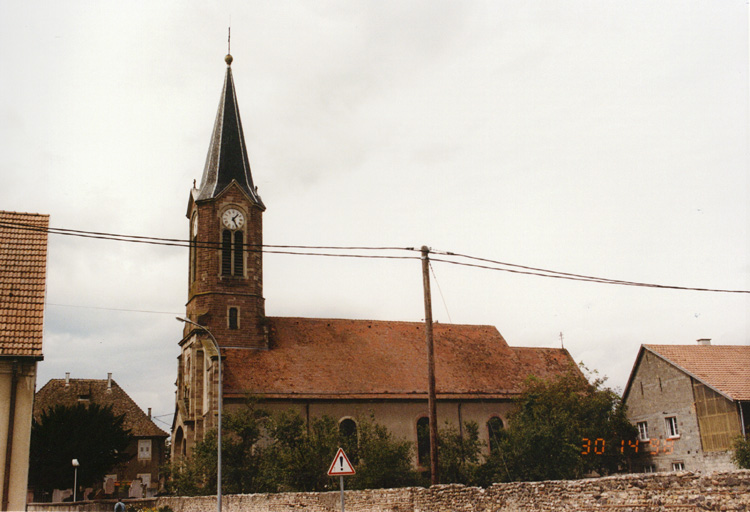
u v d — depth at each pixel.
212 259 59.88
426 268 31.56
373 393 57.03
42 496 64.25
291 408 49.16
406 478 43.94
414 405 58.28
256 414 49.19
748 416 44.97
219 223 61.19
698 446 47.38
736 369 49.00
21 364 24.78
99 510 47.91
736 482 19.97
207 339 57.62
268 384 55.06
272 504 36.69
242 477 46.28
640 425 52.69
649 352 52.41
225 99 65.50
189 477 47.75
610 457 52.09
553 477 44.44
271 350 58.62
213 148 64.25
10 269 27.14
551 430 45.62
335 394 55.88
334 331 62.88
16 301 26.12
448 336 67.19
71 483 62.66
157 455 77.38
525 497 25.38
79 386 81.12
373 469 43.62
